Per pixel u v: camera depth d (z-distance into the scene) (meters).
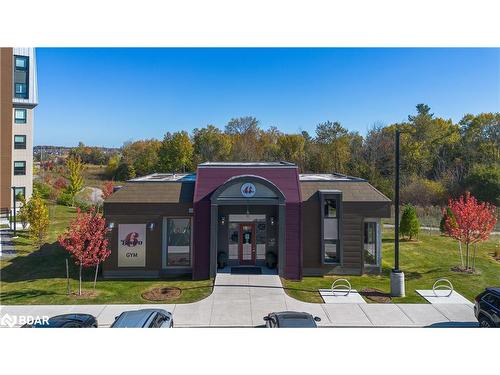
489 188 48.75
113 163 78.31
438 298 17.84
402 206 48.28
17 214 34.44
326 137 71.06
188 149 64.44
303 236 21.67
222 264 21.64
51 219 36.69
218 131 70.25
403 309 16.42
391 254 26.17
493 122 65.19
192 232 21.50
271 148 69.94
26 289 18.66
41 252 25.47
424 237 31.59
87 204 45.53
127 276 21.03
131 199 21.23
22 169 41.91
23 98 41.91
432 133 66.94
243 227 22.28
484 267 23.23
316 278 21.06
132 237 21.11
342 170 57.84
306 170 58.97
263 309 16.30
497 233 34.69
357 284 19.95
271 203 20.75
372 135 62.38
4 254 24.81
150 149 71.81
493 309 13.73
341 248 21.52
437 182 55.66
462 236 22.41
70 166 50.16
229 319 15.22
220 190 20.66
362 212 21.55
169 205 21.14
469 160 61.72
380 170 60.16
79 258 17.84
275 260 21.62
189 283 19.80
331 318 15.39
